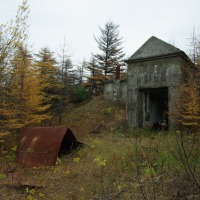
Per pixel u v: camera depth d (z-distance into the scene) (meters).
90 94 28.33
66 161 6.73
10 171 6.05
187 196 3.58
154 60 14.62
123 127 14.94
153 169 4.91
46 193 4.70
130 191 4.30
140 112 15.03
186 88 12.42
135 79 15.16
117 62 33.91
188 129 11.66
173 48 14.02
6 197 4.51
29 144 6.99
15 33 8.89
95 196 4.24
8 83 10.53
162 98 17.31
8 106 12.25
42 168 6.22
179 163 4.86
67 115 21.17
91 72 34.38
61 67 22.75
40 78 17.20
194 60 14.66
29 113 14.52
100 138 11.08
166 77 14.05
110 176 5.06
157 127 15.69
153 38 14.85
